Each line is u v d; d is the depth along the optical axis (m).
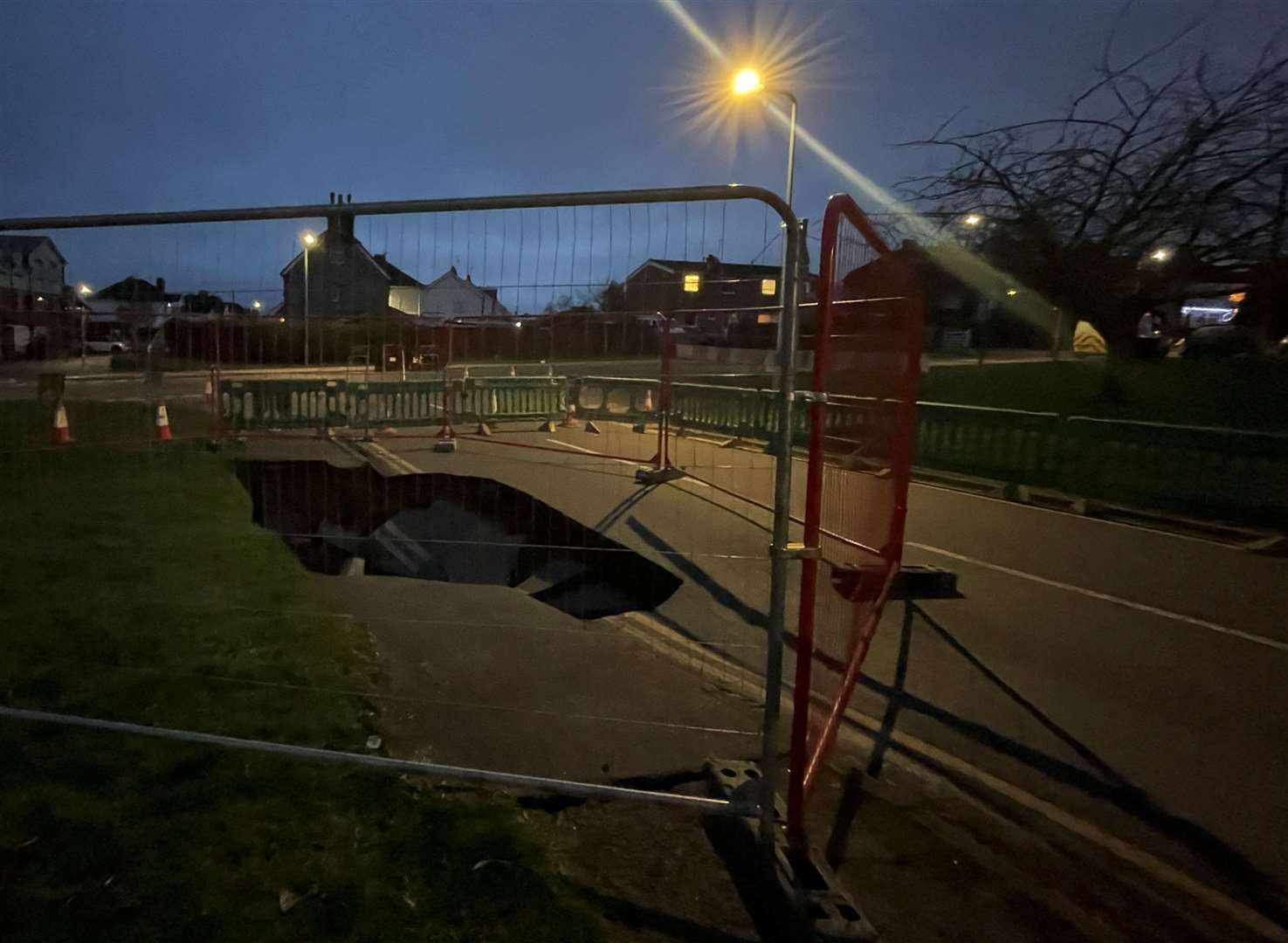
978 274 18.45
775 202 2.99
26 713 3.93
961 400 18.70
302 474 10.27
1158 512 10.21
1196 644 6.19
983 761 4.43
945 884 3.38
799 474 11.49
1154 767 4.42
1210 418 15.20
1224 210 15.48
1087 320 17.33
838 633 4.82
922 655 5.90
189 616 5.60
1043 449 11.77
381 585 6.56
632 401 12.58
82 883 2.99
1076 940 3.10
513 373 10.41
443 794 3.62
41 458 9.13
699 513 9.63
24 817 3.34
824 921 2.91
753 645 5.85
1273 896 3.43
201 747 3.90
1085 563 8.30
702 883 3.21
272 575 6.65
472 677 4.92
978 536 9.37
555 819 3.59
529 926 2.85
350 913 2.87
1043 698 5.23
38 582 6.23
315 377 9.58
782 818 3.57
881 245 4.71
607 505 9.86
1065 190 16.75
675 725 4.42
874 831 3.73
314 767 3.77
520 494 10.18
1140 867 3.58
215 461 9.82
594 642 5.54
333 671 4.84
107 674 4.68
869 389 4.88
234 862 3.12
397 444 12.78
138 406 9.41
